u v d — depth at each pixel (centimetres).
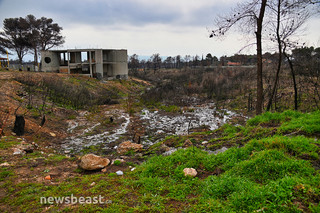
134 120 1582
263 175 386
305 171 369
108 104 2161
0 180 509
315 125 584
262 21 1008
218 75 3456
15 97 1472
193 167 500
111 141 1091
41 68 3369
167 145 793
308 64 1541
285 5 1038
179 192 394
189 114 1773
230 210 310
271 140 507
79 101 1880
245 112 1680
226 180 392
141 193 407
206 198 360
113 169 582
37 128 1104
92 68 3575
